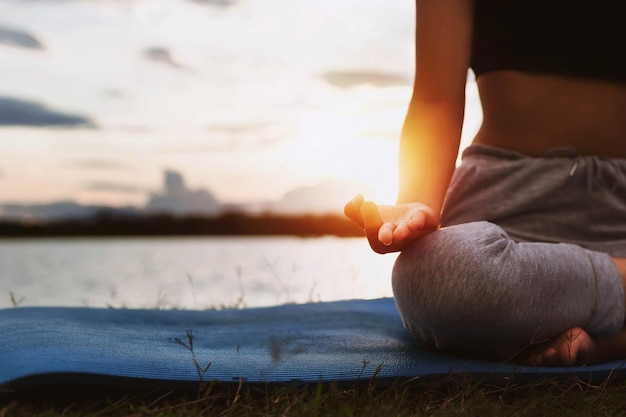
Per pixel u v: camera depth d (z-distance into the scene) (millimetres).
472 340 1616
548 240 1788
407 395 1465
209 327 2162
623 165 1800
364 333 2020
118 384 1383
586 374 1554
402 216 1537
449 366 1581
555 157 1801
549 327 1577
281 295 4828
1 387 1315
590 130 1810
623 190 1797
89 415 1282
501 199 1810
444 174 1725
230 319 2340
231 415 1326
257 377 1454
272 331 2062
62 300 5578
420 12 1825
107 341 1738
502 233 1603
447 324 1595
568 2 1778
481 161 1861
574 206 1790
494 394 1509
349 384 1460
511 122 1848
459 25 1799
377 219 1479
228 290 6211
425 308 1606
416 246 1621
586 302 1586
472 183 1841
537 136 1824
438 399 1466
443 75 1772
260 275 8195
